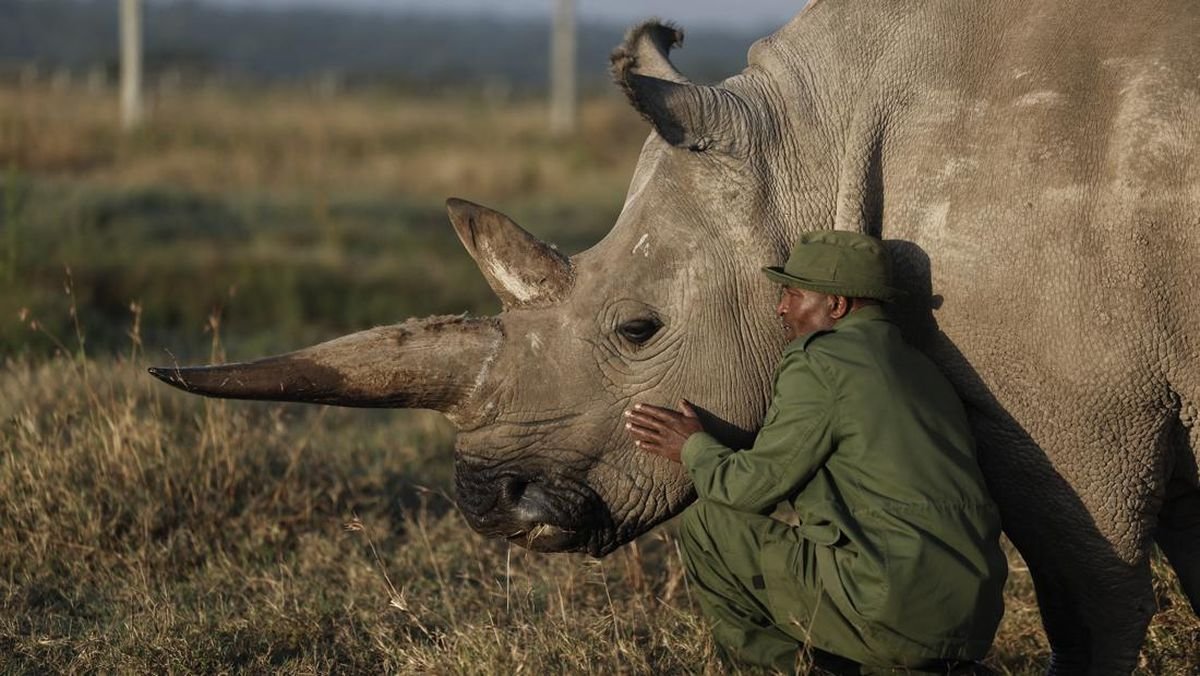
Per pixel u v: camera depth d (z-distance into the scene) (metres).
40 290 17.52
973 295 6.71
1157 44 6.55
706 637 7.65
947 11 7.07
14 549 9.12
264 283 20.77
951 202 6.78
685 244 7.05
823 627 6.66
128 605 8.52
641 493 7.13
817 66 7.27
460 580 9.22
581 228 28.52
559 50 57.50
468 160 38.03
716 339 7.06
